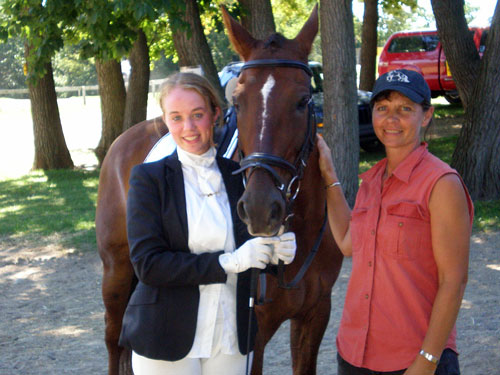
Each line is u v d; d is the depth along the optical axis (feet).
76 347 14.25
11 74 140.46
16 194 33.78
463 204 6.19
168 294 6.67
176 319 6.63
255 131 7.55
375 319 6.61
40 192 34.12
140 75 37.93
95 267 20.90
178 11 22.88
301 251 8.84
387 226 6.46
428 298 6.48
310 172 8.63
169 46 45.09
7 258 22.09
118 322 12.05
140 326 6.66
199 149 6.89
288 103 7.69
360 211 6.83
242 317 6.94
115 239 11.67
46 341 14.64
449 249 6.17
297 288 8.87
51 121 41.96
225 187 7.09
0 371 12.91
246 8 25.09
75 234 25.14
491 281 17.72
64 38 29.55
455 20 28.30
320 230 8.84
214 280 6.46
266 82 7.76
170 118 6.84
